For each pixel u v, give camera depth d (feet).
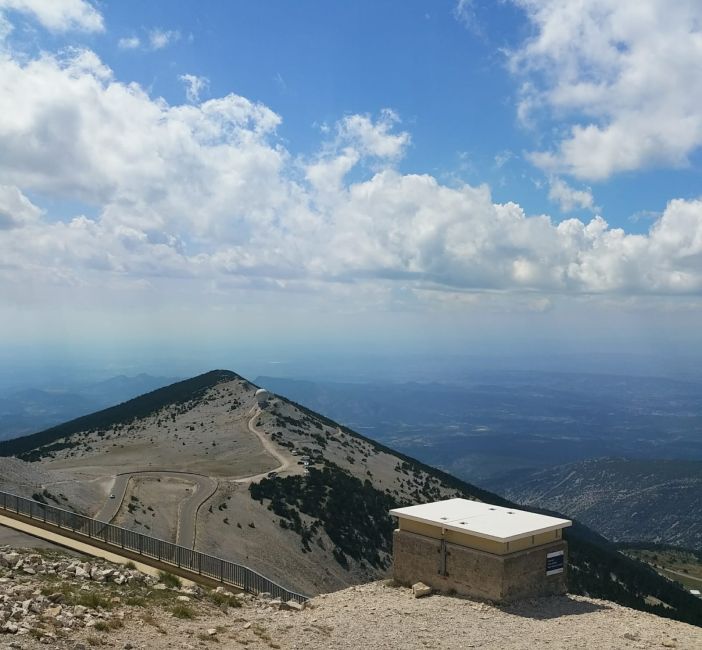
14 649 38.60
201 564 87.15
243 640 49.52
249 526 200.23
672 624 60.08
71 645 41.29
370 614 60.75
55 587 55.83
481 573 65.87
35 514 107.76
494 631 55.67
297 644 50.24
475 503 80.53
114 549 92.27
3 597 48.96
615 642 52.95
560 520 71.41
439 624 57.47
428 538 71.41
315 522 221.25
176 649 44.68
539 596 67.36
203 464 279.49
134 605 54.85
